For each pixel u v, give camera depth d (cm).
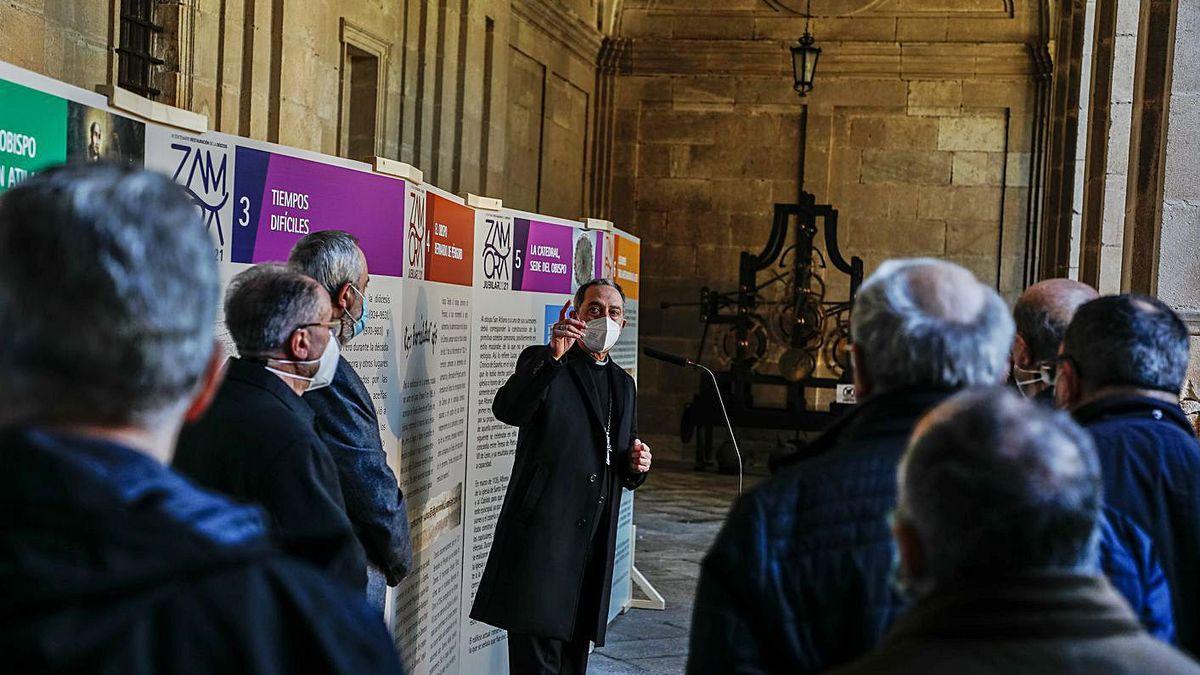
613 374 477
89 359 106
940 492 124
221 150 324
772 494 174
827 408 1553
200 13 692
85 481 101
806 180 1577
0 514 99
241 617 104
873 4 1559
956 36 1547
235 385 244
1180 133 540
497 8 1227
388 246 396
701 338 1603
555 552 445
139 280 107
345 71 969
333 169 369
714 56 1590
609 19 1595
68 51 614
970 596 121
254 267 265
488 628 534
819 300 1370
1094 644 117
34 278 106
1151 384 235
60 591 96
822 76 1576
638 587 771
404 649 416
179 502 107
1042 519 120
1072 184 1049
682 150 1606
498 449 533
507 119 1298
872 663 123
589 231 595
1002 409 128
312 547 230
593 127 1603
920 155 1563
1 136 241
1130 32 791
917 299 177
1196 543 219
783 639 167
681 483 1317
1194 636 221
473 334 503
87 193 108
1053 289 285
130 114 288
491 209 509
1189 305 539
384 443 400
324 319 261
